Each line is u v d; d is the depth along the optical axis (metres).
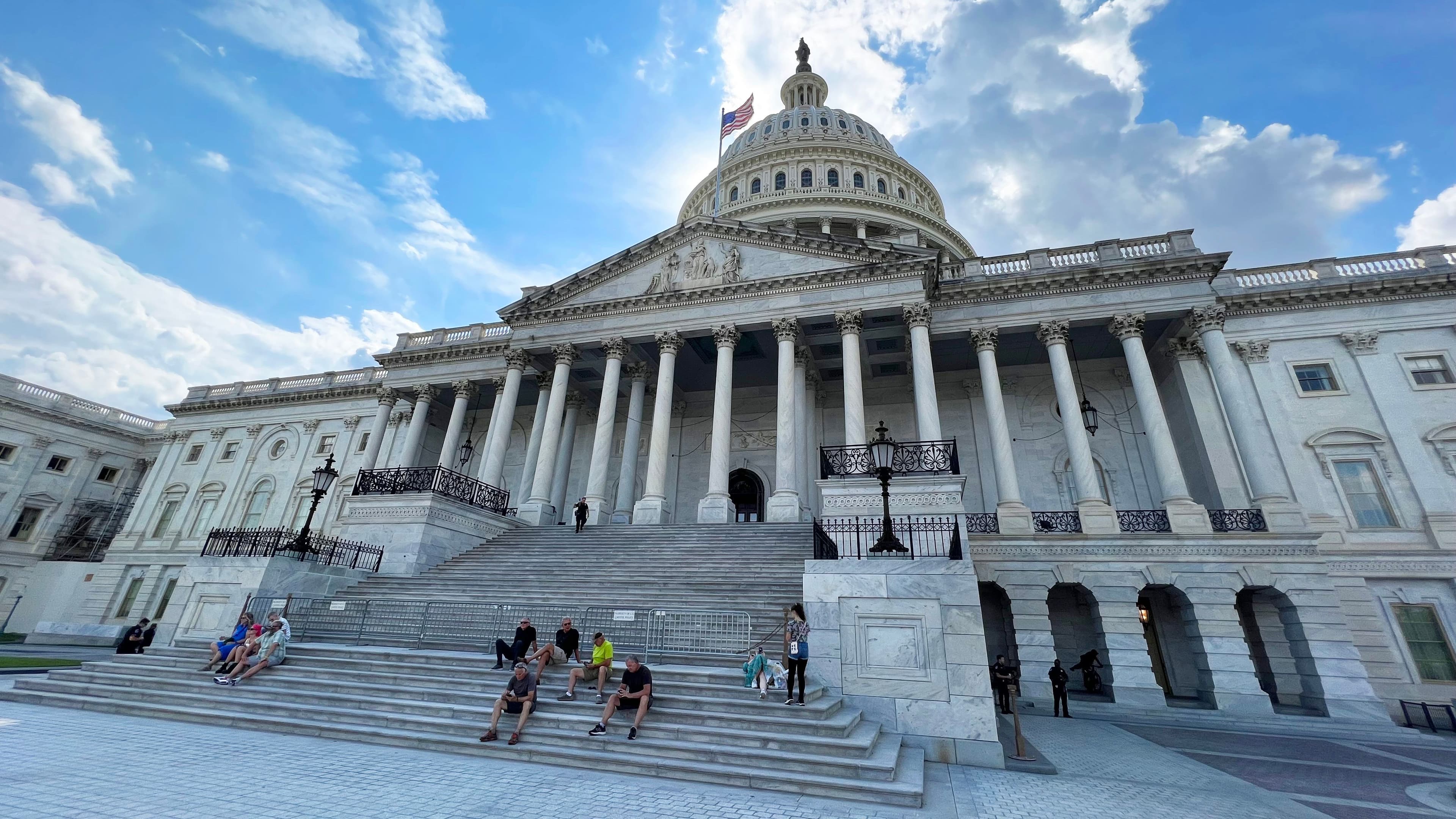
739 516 33.44
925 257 25.19
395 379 36.12
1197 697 21.94
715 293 27.80
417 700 11.38
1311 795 9.50
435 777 8.25
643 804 7.52
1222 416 25.00
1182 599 21.36
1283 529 20.92
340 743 10.05
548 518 27.38
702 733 9.70
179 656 14.53
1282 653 21.56
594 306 29.61
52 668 18.48
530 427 38.06
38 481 44.69
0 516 42.56
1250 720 18.14
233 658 13.12
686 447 34.91
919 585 12.14
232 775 7.94
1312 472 24.02
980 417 30.31
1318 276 26.81
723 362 26.58
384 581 19.34
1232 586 20.39
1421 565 21.80
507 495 27.61
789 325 26.17
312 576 17.62
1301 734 16.88
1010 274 27.55
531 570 19.92
